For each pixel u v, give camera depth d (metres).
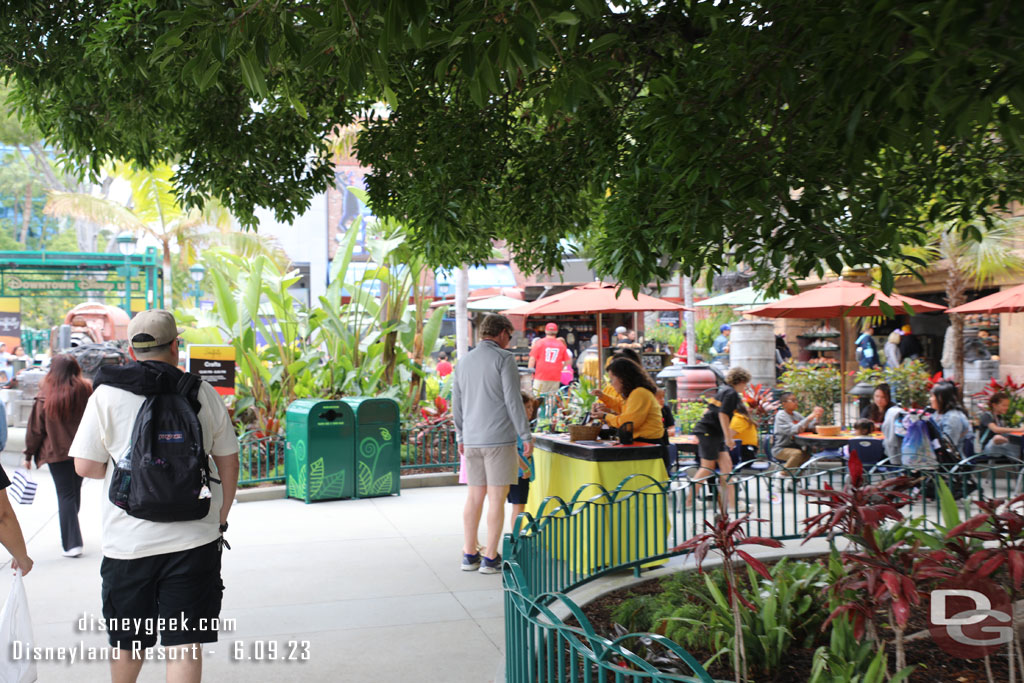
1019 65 2.60
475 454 6.74
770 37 3.57
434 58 5.23
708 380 16.48
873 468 7.12
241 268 13.63
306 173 7.02
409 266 13.00
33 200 47.72
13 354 27.25
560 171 5.84
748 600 4.79
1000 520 3.85
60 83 5.45
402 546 7.57
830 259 3.64
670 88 3.92
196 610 3.57
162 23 4.68
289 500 9.81
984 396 12.52
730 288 24.97
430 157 5.63
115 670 3.62
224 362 9.13
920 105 3.11
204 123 6.32
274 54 3.28
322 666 4.75
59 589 6.25
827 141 3.72
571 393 12.94
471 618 5.58
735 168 3.74
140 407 3.55
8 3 5.16
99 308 21.56
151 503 3.45
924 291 20.42
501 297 18.09
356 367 13.15
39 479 11.35
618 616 5.18
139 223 23.33
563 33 3.92
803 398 15.69
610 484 6.48
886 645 4.68
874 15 2.89
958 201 4.93
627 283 4.29
